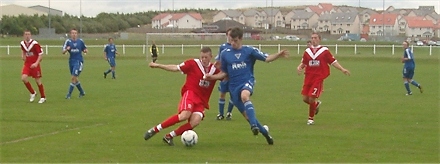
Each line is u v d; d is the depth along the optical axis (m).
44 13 102.56
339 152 10.56
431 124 14.09
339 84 26.14
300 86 24.78
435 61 46.84
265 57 11.06
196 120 11.02
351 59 50.38
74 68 19.81
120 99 19.52
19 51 56.19
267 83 26.34
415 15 120.00
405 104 18.44
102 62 45.12
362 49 64.75
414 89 23.92
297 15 125.12
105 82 26.73
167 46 58.03
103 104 18.05
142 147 10.95
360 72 34.75
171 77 29.88
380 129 13.27
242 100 10.97
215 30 85.31
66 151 10.55
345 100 19.56
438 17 119.75
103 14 102.12
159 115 15.58
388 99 19.95
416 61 46.88
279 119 14.99
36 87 23.62
